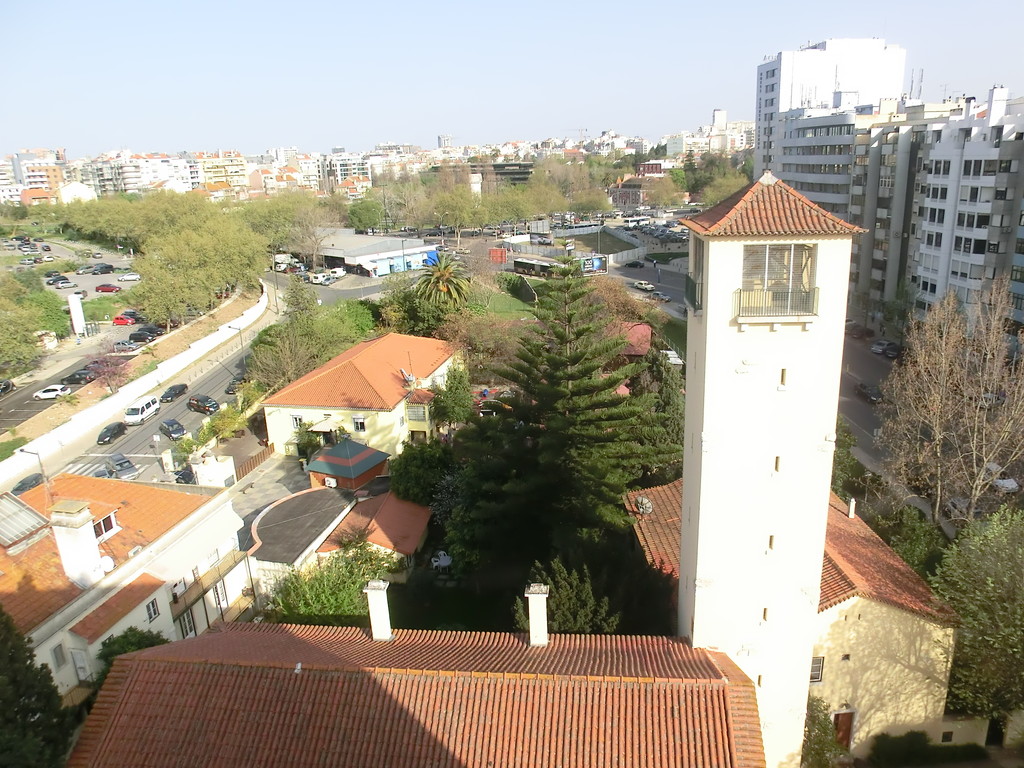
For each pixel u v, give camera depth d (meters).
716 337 20.47
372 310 85.94
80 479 33.31
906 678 26.92
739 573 22.52
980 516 41.97
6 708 19.62
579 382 39.88
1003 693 26.06
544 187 196.38
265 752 18.75
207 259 95.81
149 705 20.00
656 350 57.69
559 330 42.12
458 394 56.44
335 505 43.25
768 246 19.92
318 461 47.81
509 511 37.59
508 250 137.62
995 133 67.56
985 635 25.91
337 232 144.38
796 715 23.86
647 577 28.48
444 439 56.31
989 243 68.88
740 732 19.00
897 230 84.94
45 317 86.25
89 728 20.14
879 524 41.03
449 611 36.38
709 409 21.08
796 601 22.69
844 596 25.70
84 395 70.38
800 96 160.38
